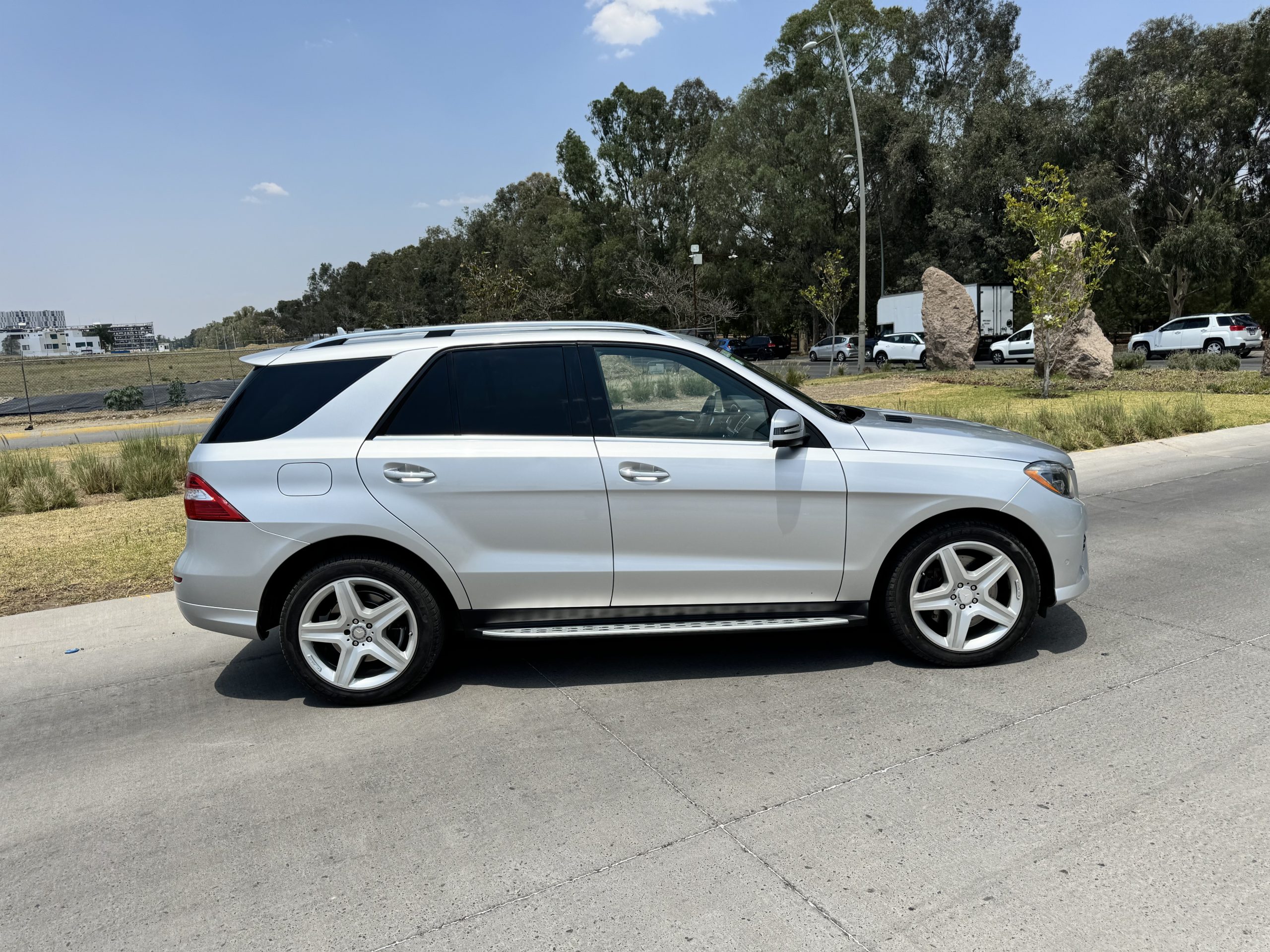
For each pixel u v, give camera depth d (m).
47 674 4.73
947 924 2.38
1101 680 4.02
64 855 2.96
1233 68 39.78
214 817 3.16
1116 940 2.28
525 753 3.55
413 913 2.55
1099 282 18.00
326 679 4.04
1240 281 40.12
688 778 3.28
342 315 141.62
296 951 2.40
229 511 3.90
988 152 44.53
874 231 52.22
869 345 40.34
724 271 53.44
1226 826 2.79
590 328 4.22
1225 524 7.07
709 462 3.98
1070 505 4.18
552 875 2.70
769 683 4.16
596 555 4.02
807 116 49.84
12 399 28.81
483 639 4.29
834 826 2.90
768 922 2.42
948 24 52.97
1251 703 3.69
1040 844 2.74
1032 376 22.16
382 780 3.38
